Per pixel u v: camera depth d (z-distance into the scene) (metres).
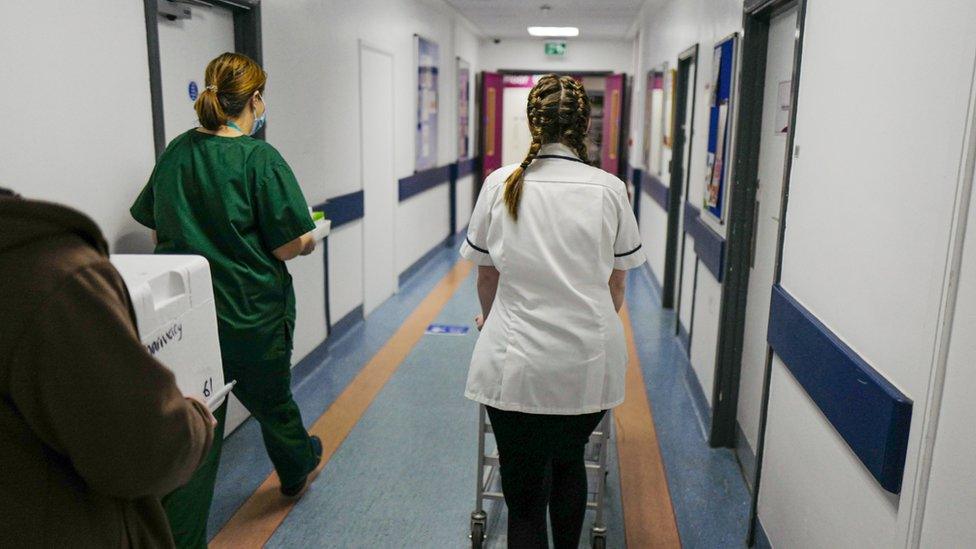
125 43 2.36
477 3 7.50
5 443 0.84
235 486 2.75
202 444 0.99
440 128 7.88
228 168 2.16
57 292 0.81
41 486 0.86
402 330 4.95
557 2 7.26
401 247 6.32
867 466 1.42
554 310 1.74
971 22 1.12
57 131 2.05
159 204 2.18
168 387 0.91
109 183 2.30
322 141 4.17
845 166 1.69
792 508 2.03
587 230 1.72
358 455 3.03
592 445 2.73
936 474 1.19
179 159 2.16
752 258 2.96
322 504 2.63
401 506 2.62
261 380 2.33
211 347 1.50
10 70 1.86
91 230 0.88
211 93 2.16
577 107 1.77
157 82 2.52
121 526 0.98
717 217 3.35
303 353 3.95
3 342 0.80
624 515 2.61
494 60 11.11
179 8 2.66
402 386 3.85
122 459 0.85
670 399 3.78
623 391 1.85
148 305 1.22
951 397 1.15
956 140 1.15
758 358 2.81
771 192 2.72
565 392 1.75
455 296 5.99
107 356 0.84
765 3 2.51
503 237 1.75
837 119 1.76
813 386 1.79
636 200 8.98
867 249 1.53
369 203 5.26
